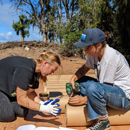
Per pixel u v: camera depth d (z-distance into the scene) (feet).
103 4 32.27
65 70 20.86
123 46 29.01
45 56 5.90
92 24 33.94
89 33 5.87
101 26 32.99
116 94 5.65
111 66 5.86
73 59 36.14
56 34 43.37
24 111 6.79
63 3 62.59
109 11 31.55
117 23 28.71
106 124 5.78
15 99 6.75
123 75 5.94
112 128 6.15
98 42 5.83
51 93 8.89
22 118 7.02
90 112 5.76
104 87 5.65
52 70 5.96
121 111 6.18
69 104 6.79
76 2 60.70
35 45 40.40
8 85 6.20
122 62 5.89
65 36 38.42
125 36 28.12
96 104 5.57
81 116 6.20
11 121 6.67
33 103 5.80
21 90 5.71
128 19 27.14
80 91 7.38
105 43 6.13
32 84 6.57
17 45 39.29
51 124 6.50
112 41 32.45
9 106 6.34
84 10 37.45
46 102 6.31
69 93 7.61
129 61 25.31
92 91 5.51
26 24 67.46
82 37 6.05
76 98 6.52
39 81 6.64
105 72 5.99
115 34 31.86
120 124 6.33
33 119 6.95
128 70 6.00
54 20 52.16
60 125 6.44
